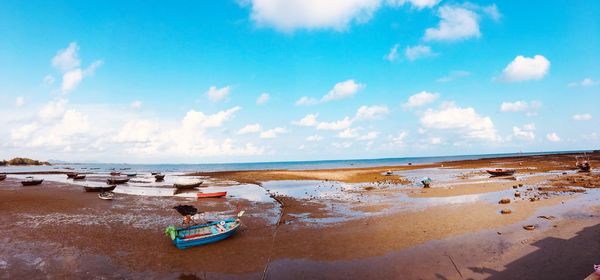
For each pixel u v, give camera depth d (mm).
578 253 14492
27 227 21734
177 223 22781
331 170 73688
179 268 14633
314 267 14391
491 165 76625
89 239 18922
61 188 44594
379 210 25219
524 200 27156
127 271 14359
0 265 15070
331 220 22562
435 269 13602
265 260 15375
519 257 14398
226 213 26047
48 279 13570
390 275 13242
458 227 19438
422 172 62062
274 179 55031
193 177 65750
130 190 42969
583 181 37969
